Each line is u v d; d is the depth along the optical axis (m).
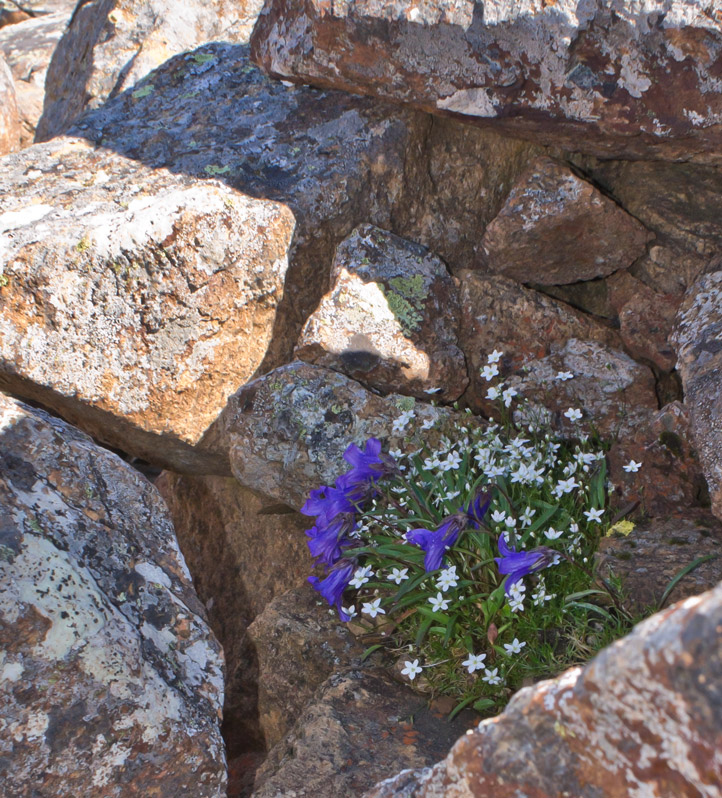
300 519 3.45
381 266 3.17
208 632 2.15
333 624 2.89
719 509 2.35
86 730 1.84
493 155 3.40
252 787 2.92
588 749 1.14
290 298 3.21
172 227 2.87
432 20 2.83
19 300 2.81
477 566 2.52
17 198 3.11
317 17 2.98
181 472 3.64
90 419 3.18
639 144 2.97
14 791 1.78
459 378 3.15
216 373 3.12
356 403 2.99
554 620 2.49
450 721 2.42
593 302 3.45
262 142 3.33
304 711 2.53
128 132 3.52
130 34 4.24
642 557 2.52
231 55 3.96
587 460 2.77
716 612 0.93
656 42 2.67
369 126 3.30
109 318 2.89
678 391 3.22
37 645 1.81
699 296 2.92
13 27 8.18
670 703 0.99
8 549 1.87
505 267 3.28
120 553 2.10
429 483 2.84
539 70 2.82
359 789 2.20
